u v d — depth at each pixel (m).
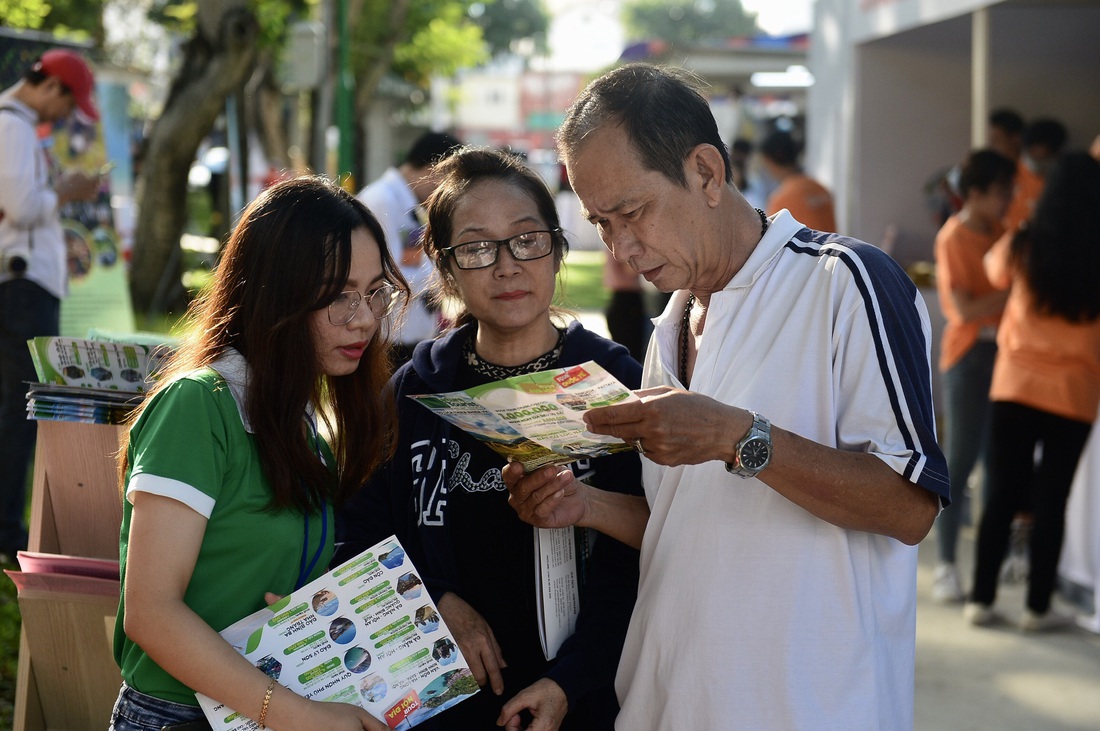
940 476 1.81
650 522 2.12
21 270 4.95
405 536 2.48
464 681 1.98
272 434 1.92
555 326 2.58
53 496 2.56
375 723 1.88
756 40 14.39
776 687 1.90
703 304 2.13
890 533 1.87
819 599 1.91
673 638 2.00
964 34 8.41
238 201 16.75
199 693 1.82
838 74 8.91
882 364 1.83
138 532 1.81
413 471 2.46
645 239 1.94
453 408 1.91
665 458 1.77
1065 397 4.49
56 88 5.10
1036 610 4.72
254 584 1.93
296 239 1.93
